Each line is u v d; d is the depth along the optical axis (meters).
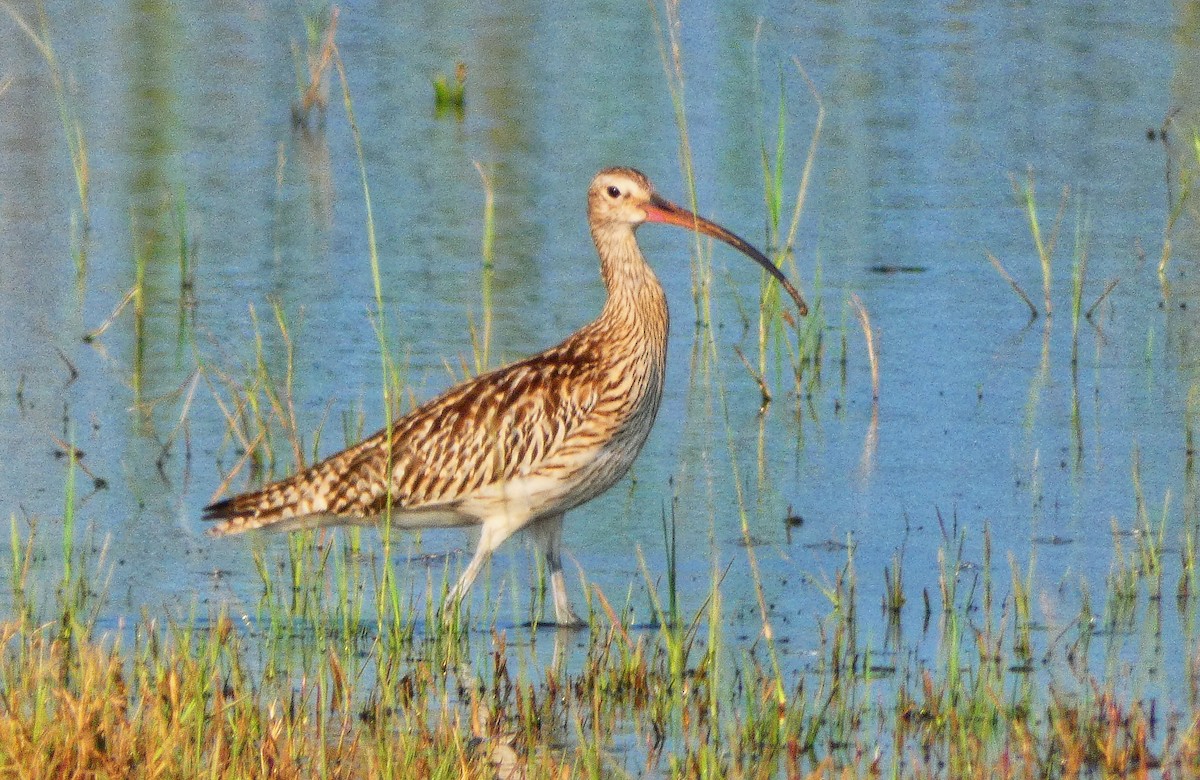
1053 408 16.19
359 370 16.58
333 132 24.09
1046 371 17.00
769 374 17.20
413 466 12.30
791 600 12.62
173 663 10.29
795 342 17.81
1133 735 10.12
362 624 12.30
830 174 22.34
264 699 10.84
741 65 26.70
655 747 10.36
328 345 17.20
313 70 24.98
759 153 22.86
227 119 24.56
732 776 9.70
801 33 28.69
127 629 11.90
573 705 10.97
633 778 9.94
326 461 12.51
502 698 11.04
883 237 20.33
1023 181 22.03
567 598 12.52
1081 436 15.55
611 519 14.14
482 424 12.23
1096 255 19.84
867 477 14.80
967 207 21.27
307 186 21.92
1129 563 13.06
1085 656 11.49
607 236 12.88
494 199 21.39
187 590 12.66
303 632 12.05
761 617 12.34
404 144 23.55
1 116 24.14
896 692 11.07
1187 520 13.62
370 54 27.81
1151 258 19.78
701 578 13.06
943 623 12.18
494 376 12.56
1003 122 24.23
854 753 10.23
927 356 17.39
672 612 11.59
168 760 9.38
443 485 12.28
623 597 12.76
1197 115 24.16
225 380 15.77
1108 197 21.48
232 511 12.45
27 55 26.84
